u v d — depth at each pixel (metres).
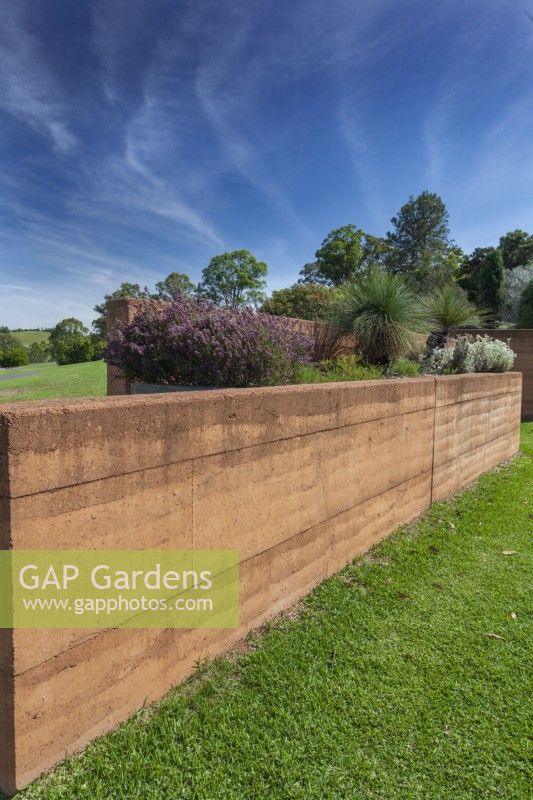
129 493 1.67
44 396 8.21
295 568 2.64
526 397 11.08
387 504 3.63
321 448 2.79
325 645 2.27
